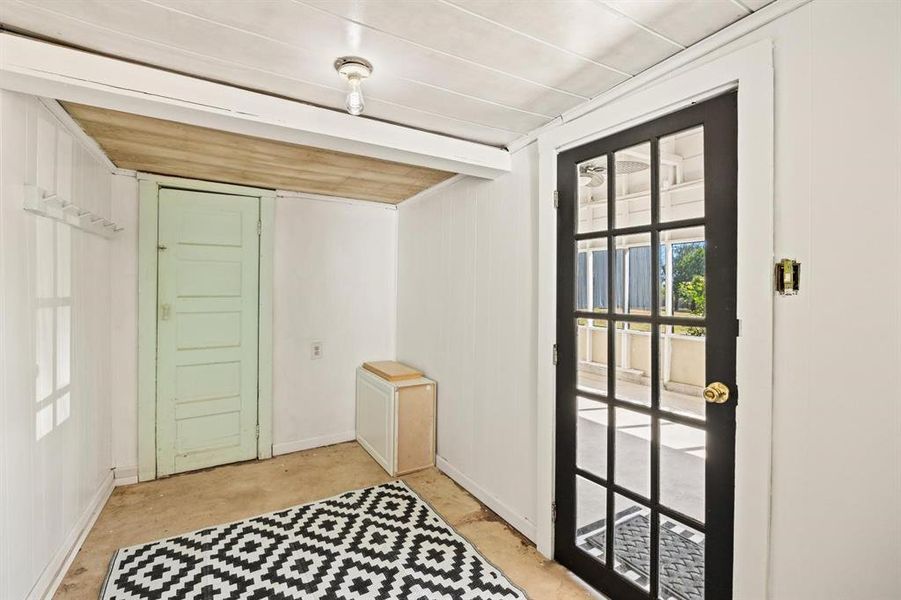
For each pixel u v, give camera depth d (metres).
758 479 1.31
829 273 1.17
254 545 2.17
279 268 3.41
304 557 2.07
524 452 2.32
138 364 2.90
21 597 1.58
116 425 2.85
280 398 3.43
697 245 1.63
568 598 1.82
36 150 1.70
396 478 3.02
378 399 3.28
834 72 1.16
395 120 2.07
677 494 1.79
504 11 1.26
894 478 1.06
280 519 2.43
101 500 2.55
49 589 1.79
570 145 1.99
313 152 2.45
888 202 1.07
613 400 1.80
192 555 2.08
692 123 1.52
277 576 1.93
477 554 2.12
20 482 1.58
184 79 1.62
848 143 1.13
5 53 1.35
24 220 1.61
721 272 1.43
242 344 3.25
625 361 1.79
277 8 1.25
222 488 2.82
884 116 1.07
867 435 1.11
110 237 2.67
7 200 1.50
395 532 2.30
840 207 1.15
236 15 1.28
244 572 1.96
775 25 1.27
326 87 1.74
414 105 1.91
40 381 1.74
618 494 1.78
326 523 2.39
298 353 3.50
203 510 2.53
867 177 1.10
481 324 2.69
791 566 1.25
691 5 1.25
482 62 1.56
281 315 3.43
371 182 3.12
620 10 1.27
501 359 2.51
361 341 3.79
